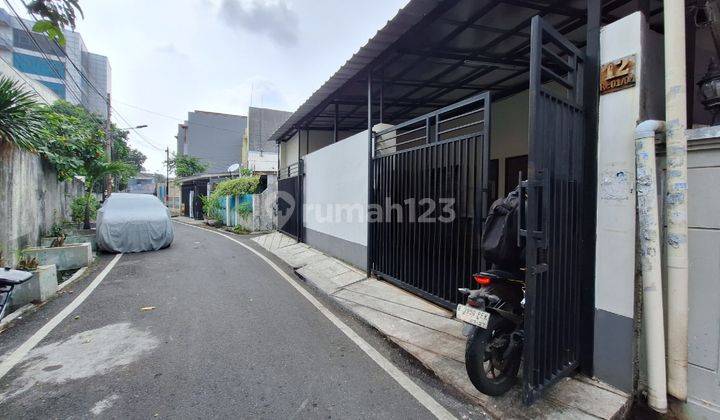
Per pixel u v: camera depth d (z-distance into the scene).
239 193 16.75
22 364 3.45
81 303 5.30
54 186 10.27
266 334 4.24
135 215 10.06
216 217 19.64
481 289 2.95
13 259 6.47
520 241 2.71
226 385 3.11
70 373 3.29
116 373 3.29
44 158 9.02
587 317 3.06
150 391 3.00
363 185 6.90
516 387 3.01
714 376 2.47
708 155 2.46
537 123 2.50
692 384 2.58
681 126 2.48
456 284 4.54
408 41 5.43
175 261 8.58
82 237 9.59
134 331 4.27
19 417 2.63
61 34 2.40
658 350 2.60
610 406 2.69
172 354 3.68
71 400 2.86
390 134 6.53
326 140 12.99
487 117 3.95
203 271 7.55
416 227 5.33
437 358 3.55
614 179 2.87
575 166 2.98
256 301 5.54
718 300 2.44
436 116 4.89
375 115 10.55
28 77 14.89
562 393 2.87
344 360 3.62
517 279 3.05
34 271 5.26
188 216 27.86
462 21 4.87
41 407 2.76
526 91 7.70
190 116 39.94
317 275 7.14
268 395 2.97
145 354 3.68
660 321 2.60
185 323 4.55
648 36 2.82
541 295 2.62
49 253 7.27
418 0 4.25
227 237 13.84
